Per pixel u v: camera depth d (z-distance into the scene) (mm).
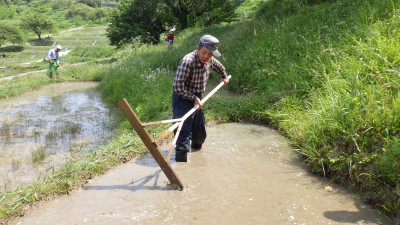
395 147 3426
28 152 5492
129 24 25219
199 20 22172
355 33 6543
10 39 54688
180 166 4297
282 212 3232
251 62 8586
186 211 3254
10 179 4352
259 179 3928
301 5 11078
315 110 5055
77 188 3762
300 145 4773
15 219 3180
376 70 5027
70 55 41219
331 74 5734
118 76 11305
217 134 5535
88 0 109062
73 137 6273
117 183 3873
